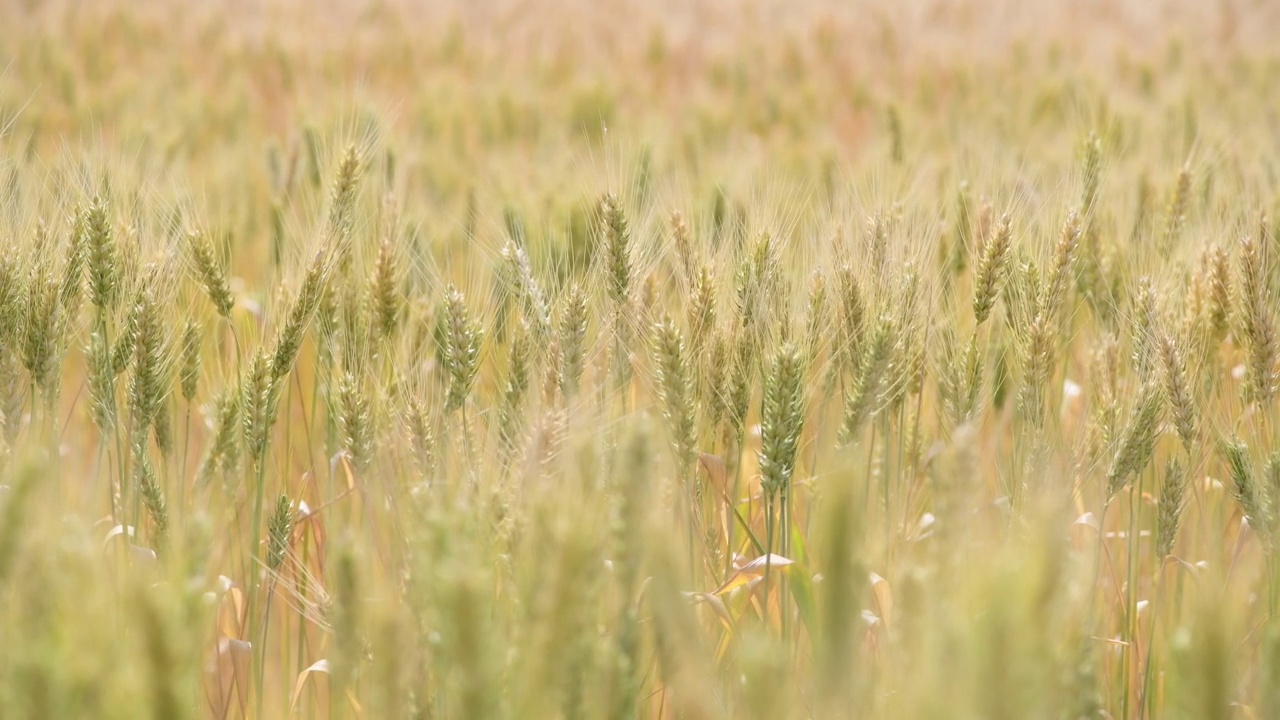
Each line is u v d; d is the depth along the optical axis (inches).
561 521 190.2
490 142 1037.8
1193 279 386.3
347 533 231.5
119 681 161.0
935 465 347.9
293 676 350.9
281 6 1995.6
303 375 479.2
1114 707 329.7
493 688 172.7
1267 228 389.1
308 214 441.1
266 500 376.8
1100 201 480.7
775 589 329.1
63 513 259.1
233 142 1003.3
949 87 1423.5
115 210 382.0
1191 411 319.9
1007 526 296.4
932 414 419.8
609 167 377.4
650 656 268.5
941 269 424.8
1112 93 1040.8
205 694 294.4
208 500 327.3
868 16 1990.7
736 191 552.1
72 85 1159.6
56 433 314.3
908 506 344.8
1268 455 320.2
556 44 1742.1
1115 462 312.2
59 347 319.6
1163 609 346.0
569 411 258.4
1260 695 209.0
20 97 1098.1
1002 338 398.3
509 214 533.3
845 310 331.0
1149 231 516.1
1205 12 2021.4
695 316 326.3
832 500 184.4
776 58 1593.3
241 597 353.4
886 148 676.1
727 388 318.3
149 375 309.9
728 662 275.1
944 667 161.0
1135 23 1940.2
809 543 341.4
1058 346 433.4
